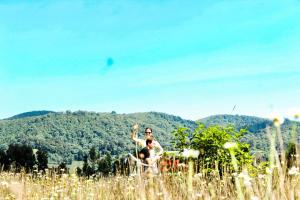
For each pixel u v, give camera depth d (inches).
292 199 130.6
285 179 146.0
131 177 239.6
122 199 232.8
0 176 376.2
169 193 173.5
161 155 330.3
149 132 358.6
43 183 343.3
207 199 170.1
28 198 243.8
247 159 350.9
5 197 241.4
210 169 307.6
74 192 277.1
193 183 199.9
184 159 305.1
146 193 171.9
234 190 194.4
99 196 250.7
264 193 138.4
